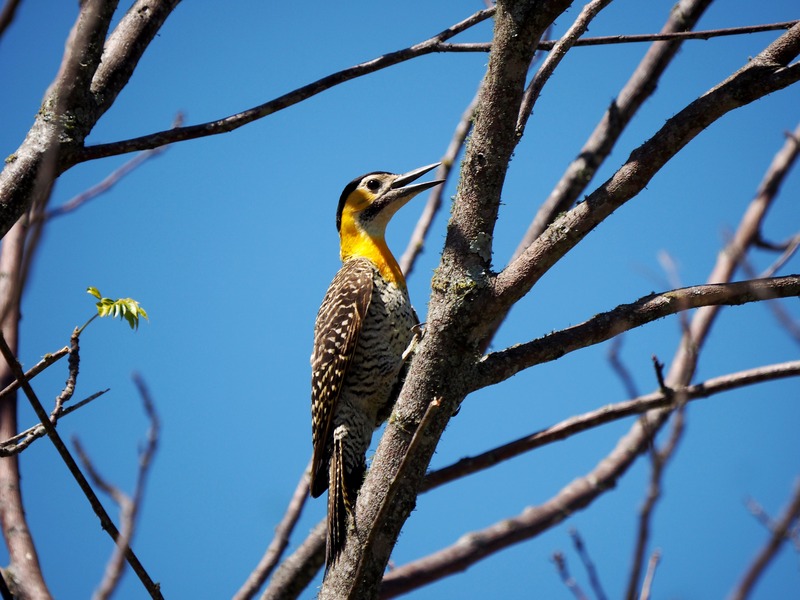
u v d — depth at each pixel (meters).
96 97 8.47
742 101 7.34
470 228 7.69
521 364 7.76
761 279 7.74
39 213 6.12
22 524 9.83
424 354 7.65
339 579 7.62
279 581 11.18
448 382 7.62
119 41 8.76
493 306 7.51
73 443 7.70
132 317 7.71
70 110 8.24
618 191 7.43
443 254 7.77
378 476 7.64
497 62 7.48
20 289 6.17
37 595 9.34
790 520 6.79
